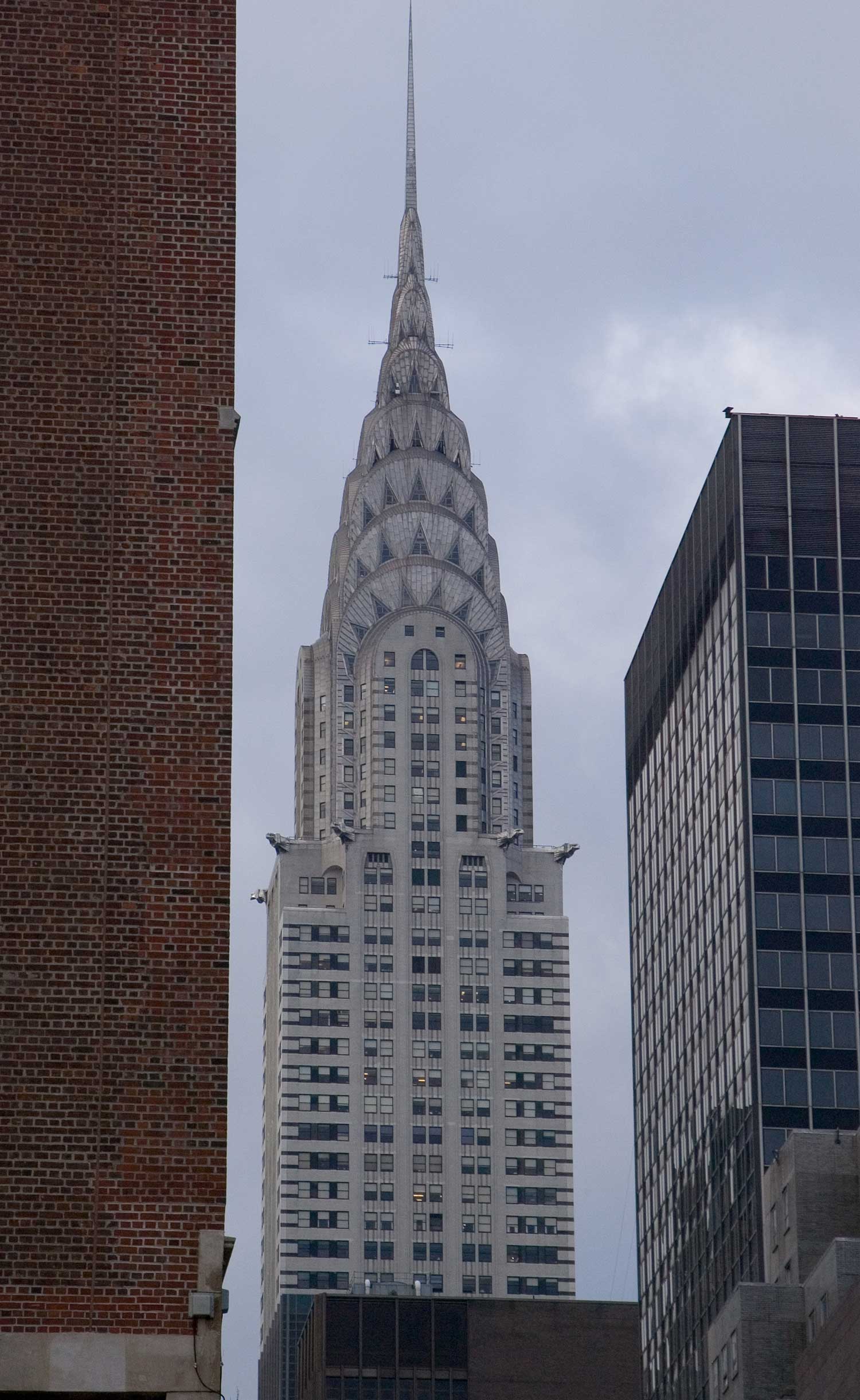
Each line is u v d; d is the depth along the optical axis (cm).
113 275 10612
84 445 10350
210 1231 9362
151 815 9888
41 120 10781
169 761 9962
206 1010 9650
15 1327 9162
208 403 10488
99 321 10538
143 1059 9556
